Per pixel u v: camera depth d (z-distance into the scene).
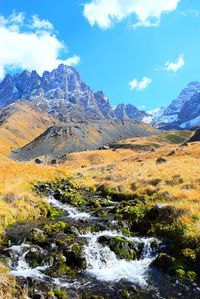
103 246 25.38
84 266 22.97
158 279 21.08
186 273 21.27
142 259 24.95
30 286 19.11
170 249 24.80
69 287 19.94
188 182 40.41
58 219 33.53
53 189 47.09
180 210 29.27
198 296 18.91
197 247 23.56
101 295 18.97
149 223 29.91
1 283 17.97
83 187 51.16
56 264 22.84
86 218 33.62
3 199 35.97
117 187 45.53
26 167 62.31
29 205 35.47
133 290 19.39
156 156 108.69
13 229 29.20
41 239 26.42
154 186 42.06
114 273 22.28
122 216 32.75
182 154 89.81
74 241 25.84
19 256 23.56
